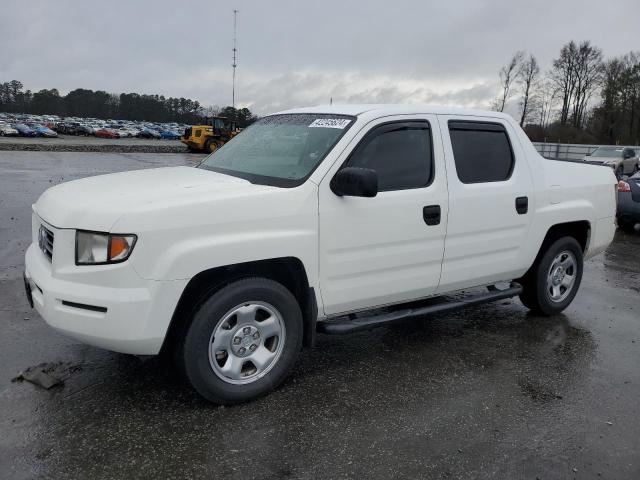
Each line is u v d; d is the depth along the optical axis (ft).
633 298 19.72
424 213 12.81
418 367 13.21
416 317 13.42
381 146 12.39
